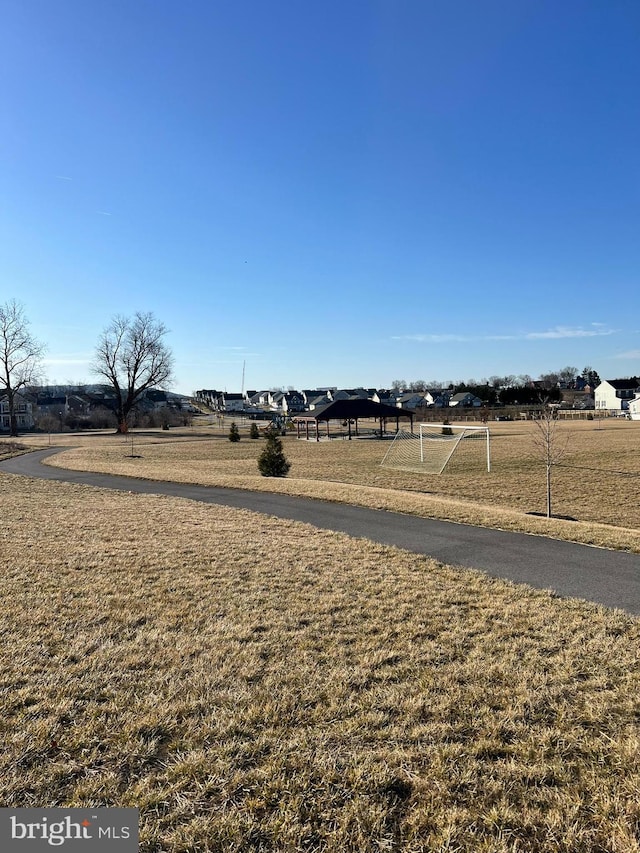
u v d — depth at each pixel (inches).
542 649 189.5
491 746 131.6
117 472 898.7
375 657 181.6
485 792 116.3
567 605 236.2
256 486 686.5
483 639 198.1
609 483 805.2
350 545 357.4
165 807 112.4
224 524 435.5
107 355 2571.4
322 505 540.7
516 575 288.0
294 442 1991.9
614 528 411.8
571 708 149.0
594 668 173.2
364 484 850.1
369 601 241.8
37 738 134.0
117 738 134.8
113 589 259.0
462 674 169.3
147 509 517.3
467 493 743.7
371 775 121.1
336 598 245.4
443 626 211.5
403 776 121.7
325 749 130.7
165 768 124.2
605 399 3978.8
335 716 145.2
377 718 143.4
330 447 1718.8
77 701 153.2
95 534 390.3
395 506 511.5
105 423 3070.9
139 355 2605.8
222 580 274.4
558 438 1621.6
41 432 2773.1
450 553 338.6
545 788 117.3
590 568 299.9
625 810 109.7
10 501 565.9
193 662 178.4
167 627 210.8
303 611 229.0
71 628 209.2
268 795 115.2
